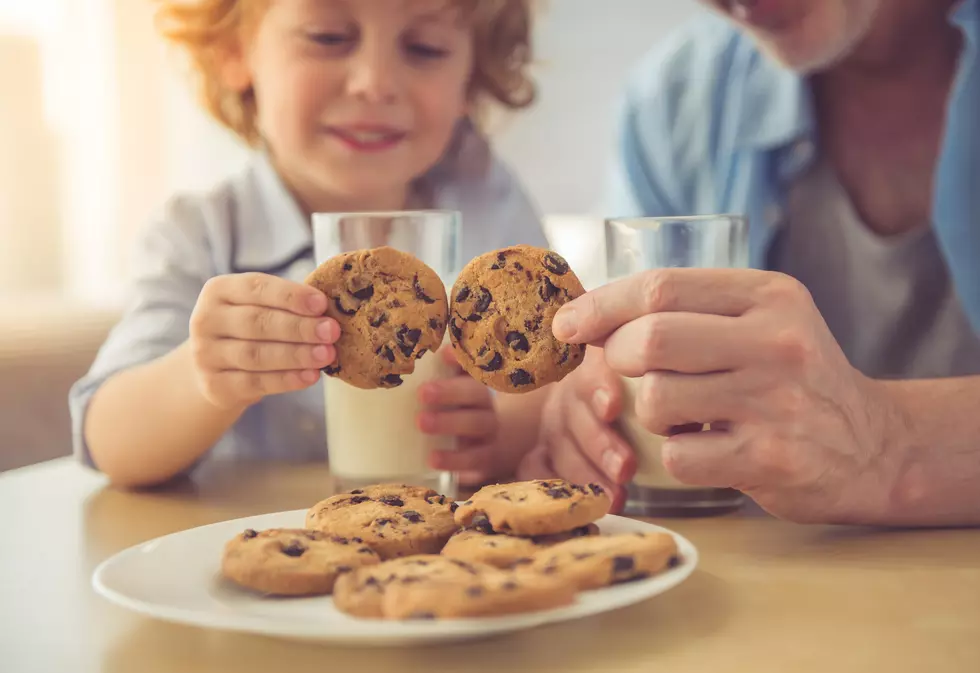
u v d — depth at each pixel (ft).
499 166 4.05
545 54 6.48
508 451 2.61
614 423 2.25
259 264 3.37
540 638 1.59
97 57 6.88
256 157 3.64
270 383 2.23
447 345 2.37
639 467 2.21
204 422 2.47
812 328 1.97
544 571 1.63
